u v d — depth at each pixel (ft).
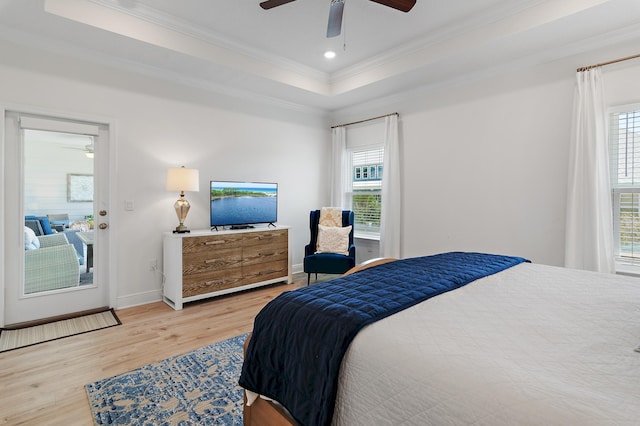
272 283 14.35
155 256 11.93
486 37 9.77
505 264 6.86
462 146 12.46
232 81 12.92
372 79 13.01
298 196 16.55
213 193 12.69
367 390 3.13
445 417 2.52
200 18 9.98
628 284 5.46
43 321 9.76
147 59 10.89
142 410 5.74
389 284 5.15
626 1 7.70
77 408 5.82
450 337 3.36
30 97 9.42
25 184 9.65
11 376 6.84
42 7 8.07
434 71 11.83
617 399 2.28
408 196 14.25
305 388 3.66
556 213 10.27
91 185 10.73
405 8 7.75
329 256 13.33
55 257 10.21
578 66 9.80
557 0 8.46
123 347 8.16
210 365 7.27
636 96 8.91
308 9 9.45
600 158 9.23
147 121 11.60
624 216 9.34
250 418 4.66
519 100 10.98
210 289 11.80
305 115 16.70
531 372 2.67
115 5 9.07
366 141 16.10
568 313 4.09
